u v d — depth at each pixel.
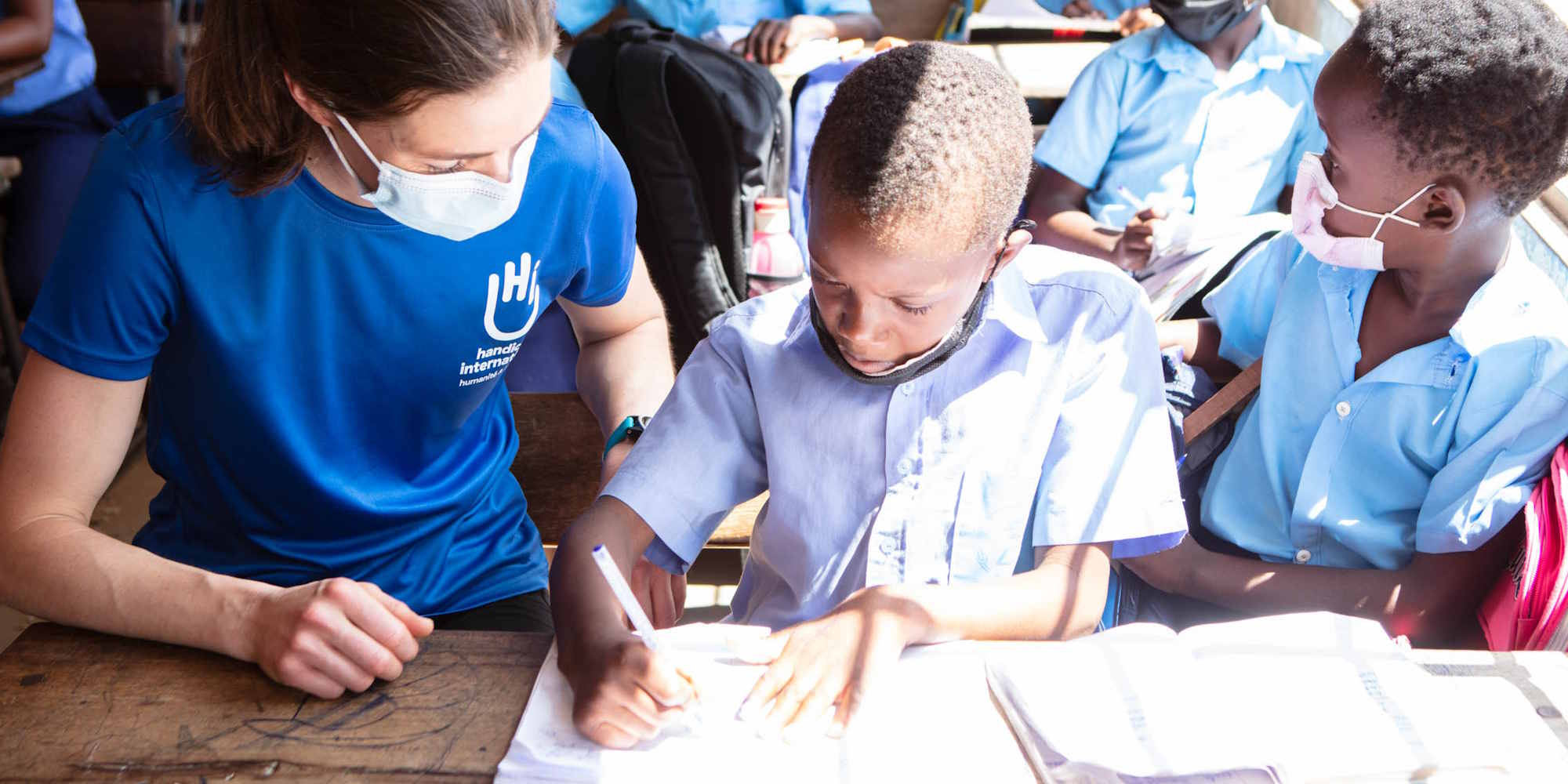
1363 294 1.45
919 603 1.02
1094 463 1.14
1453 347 1.37
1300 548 1.50
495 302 1.22
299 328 1.13
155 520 1.33
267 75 0.96
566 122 1.22
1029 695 0.93
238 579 1.03
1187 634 1.02
